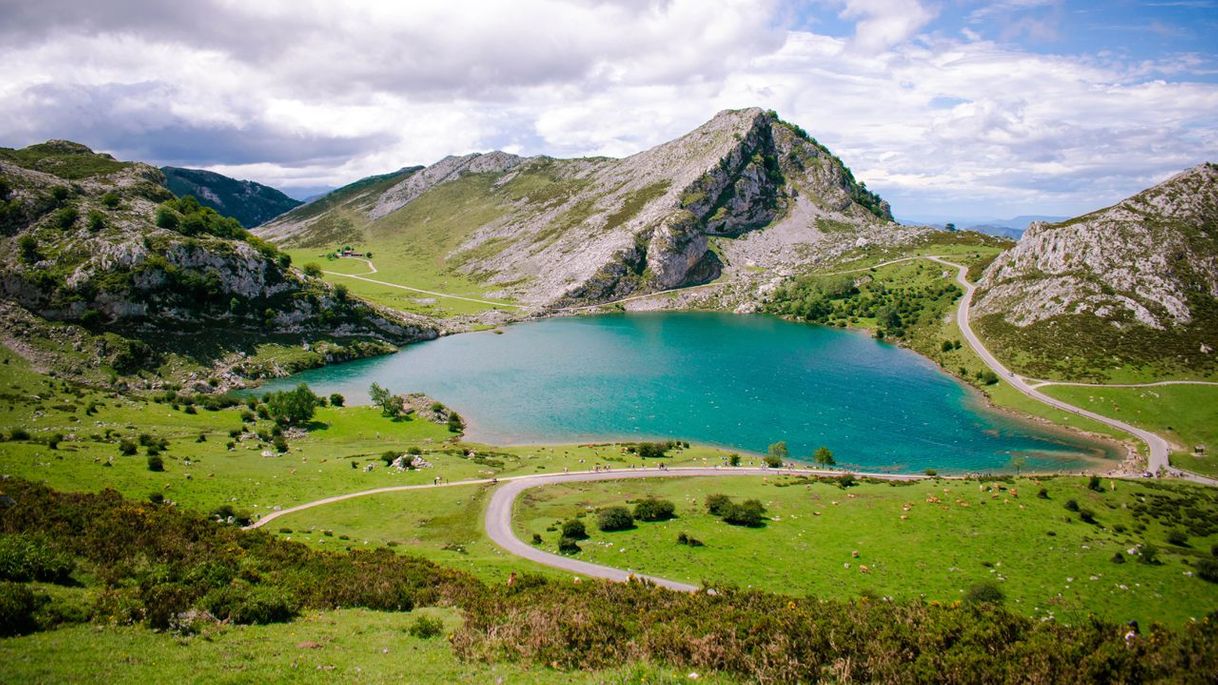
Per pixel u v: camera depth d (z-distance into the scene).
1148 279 171.50
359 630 31.72
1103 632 28.20
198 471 91.25
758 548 71.19
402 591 41.38
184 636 27.27
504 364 192.88
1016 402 147.88
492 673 25.67
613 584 46.09
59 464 82.81
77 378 146.00
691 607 37.78
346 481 95.19
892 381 169.38
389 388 166.62
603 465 107.12
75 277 164.62
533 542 73.25
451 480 97.88
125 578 35.47
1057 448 123.00
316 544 66.25
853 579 63.12
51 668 21.38
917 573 65.00
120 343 160.00
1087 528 78.62
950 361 181.75
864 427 135.62
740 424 137.38
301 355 190.88
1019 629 30.16
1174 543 75.88
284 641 28.28
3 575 31.83
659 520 81.31
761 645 29.14
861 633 30.06
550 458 112.38
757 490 93.75
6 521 42.34
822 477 101.31
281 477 94.44
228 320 188.75
